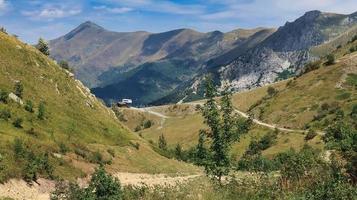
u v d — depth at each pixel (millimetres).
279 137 172000
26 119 88125
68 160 78688
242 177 24719
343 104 185125
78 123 109000
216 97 24391
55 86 121875
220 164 23828
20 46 125375
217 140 23891
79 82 147875
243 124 24172
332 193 20641
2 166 53188
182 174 101250
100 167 30719
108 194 29094
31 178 57375
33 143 74438
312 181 23438
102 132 115500
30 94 104500
